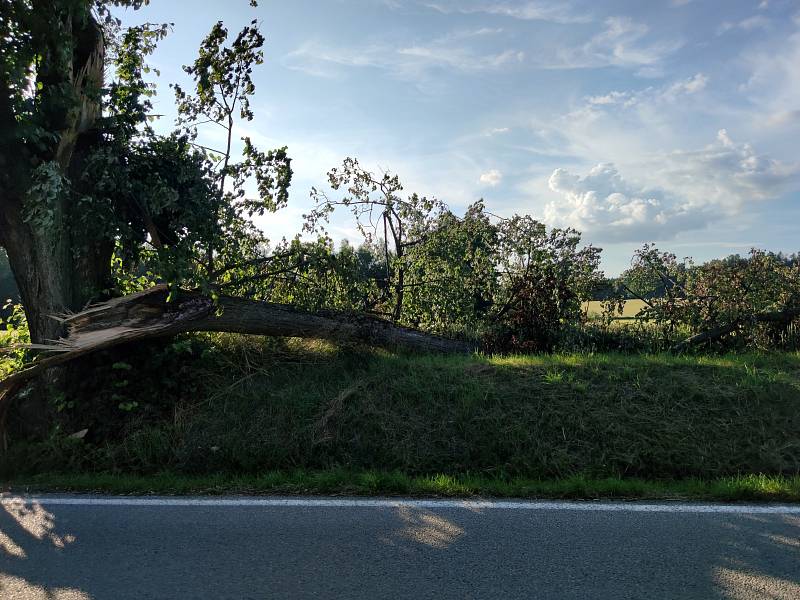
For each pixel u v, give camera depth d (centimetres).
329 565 346
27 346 652
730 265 1008
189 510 452
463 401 629
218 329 756
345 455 580
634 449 552
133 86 787
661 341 939
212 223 793
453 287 1023
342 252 912
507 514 432
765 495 462
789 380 646
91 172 738
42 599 310
